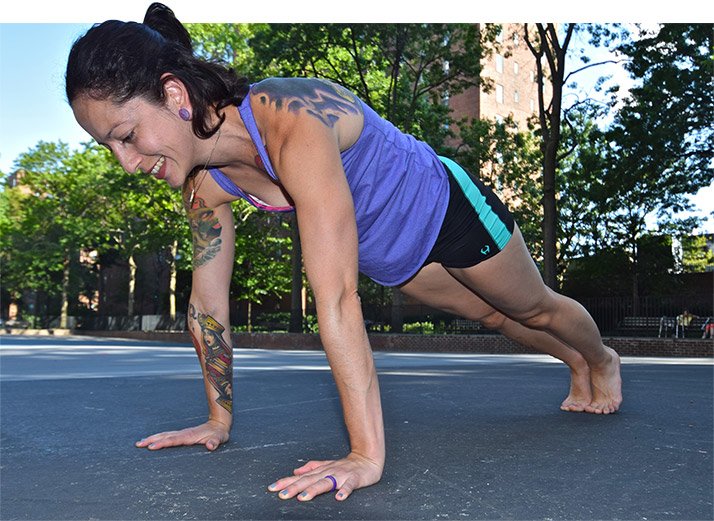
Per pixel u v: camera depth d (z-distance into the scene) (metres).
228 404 2.22
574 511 1.33
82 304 46.94
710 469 1.71
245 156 1.75
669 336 16.97
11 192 43.28
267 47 18.81
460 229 2.03
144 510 1.35
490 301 2.30
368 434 1.57
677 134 17.00
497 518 1.28
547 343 2.73
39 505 1.40
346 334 1.54
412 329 21.36
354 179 1.83
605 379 2.80
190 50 1.60
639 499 1.42
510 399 3.31
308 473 1.52
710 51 16.52
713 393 3.68
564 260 25.78
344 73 21.17
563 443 2.07
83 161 35.84
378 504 1.38
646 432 2.29
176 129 1.53
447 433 2.26
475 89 41.03
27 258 38.94
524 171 24.77
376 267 2.08
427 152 2.01
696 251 30.52
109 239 38.97
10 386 4.17
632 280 23.62
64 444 2.13
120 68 1.43
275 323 28.64
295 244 20.77
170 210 28.25
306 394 3.64
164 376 5.17
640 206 22.17
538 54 17.92
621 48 16.91
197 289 2.18
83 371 6.51
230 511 1.33
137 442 2.12
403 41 18.95
